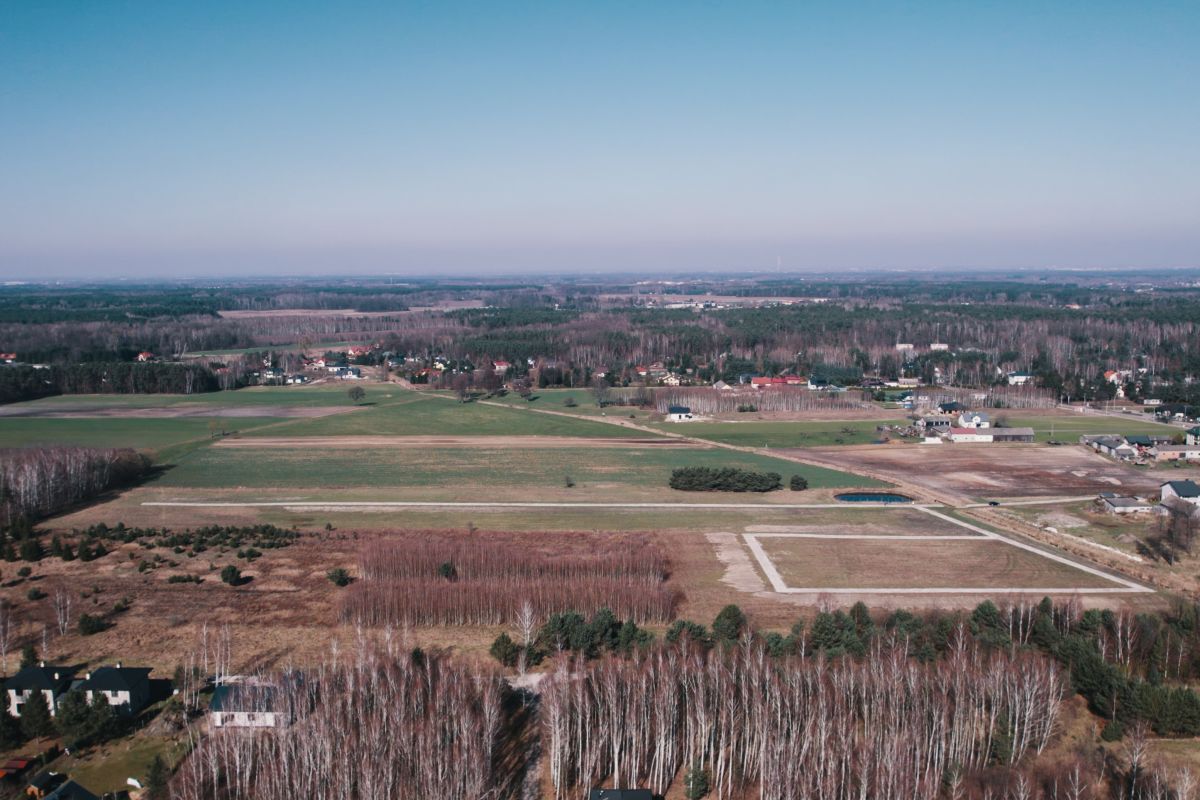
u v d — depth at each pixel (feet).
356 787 306.14
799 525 612.70
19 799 299.38
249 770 303.89
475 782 299.38
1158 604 464.65
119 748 332.60
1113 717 344.90
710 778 318.24
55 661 400.88
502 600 444.14
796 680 336.70
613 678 337.11
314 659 398.83
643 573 492.54
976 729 336.70
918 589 488.02
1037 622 408.46
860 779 300.40
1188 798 295.69
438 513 638.94
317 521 618.03
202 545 554.87
